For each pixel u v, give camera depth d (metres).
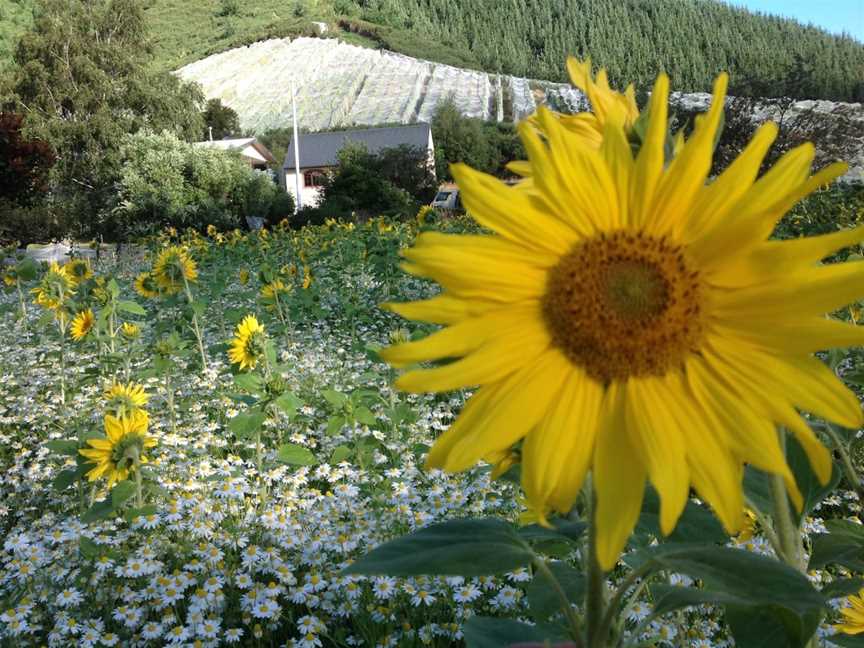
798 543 1.44
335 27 122.12
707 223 1.07
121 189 28.27
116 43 39.91
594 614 1.12
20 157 21.27
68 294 6.44
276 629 2.68
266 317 7.32
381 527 3.13
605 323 1.03
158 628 2.52
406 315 1.04
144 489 3.27
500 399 1.02
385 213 23.00
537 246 1.07
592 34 128.38
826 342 0.98
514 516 3.21
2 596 2.86
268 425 4.52
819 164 21.72
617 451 0.99
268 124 96.38
